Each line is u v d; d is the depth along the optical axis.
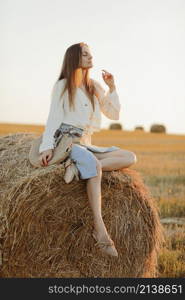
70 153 5.09
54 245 5.22
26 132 6.29
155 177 13.82
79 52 5.32
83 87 5.51
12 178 5.03
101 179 5.26
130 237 5.52
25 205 4.93
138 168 15.95
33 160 5.09
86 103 5.37
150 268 5.64
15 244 5.00
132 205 5.48
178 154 22.25
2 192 4.95
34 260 5.15
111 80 5.74
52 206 5.11
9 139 5.84
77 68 5.31
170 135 36.69
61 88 5.27
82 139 5.40
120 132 36.88
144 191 5.54
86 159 4.99
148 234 5.54
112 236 5.47
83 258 5.40
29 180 4.90
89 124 5.46
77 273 5.39
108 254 5.04
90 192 5.00
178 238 6.94
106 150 5.33
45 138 5.05
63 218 5.21
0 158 5.34
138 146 26.64
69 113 5.30
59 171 4.99
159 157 20.55
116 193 5.40
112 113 5.72
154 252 5.62
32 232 5.06
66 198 5.17
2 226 4.91
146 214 5.52
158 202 9.42
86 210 5.32
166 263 6.05
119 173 5.38
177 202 9.51
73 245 5.34
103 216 5.42
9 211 4.90
